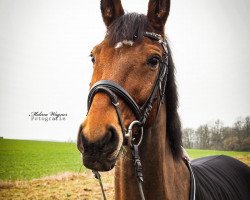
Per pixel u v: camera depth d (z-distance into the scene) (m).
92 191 8.12
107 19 2.33
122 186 2.21
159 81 2.14
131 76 1.96
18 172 10.86
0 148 18.44
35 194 7.89
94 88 1.89
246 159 10.05
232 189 3.05
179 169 2.42
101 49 2.05
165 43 2.24
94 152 1.64
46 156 15.35
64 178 9.84
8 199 7.39
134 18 2.10
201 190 2.48
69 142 27.19
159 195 2.17
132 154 2.05
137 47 2.01
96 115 1.74
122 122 1.84
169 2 2.22
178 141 2.42
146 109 2.03
